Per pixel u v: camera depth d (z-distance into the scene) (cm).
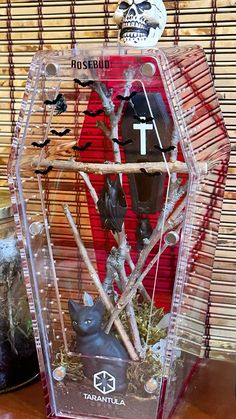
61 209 71
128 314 70
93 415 72
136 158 65
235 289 86
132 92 65
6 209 77
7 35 90
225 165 74
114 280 70
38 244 72
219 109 78
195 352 81
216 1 80
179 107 63
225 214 84
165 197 66
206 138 69
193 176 63
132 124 65
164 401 69
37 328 73
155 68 63
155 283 69
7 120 92
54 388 73
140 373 69
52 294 73
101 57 65
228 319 87
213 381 82
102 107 67
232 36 81
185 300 70
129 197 67
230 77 81
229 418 73
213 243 76
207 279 77
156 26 68
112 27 85
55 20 87
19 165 68
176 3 82
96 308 69
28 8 88
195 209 66
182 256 66
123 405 70
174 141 64
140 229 68
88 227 71
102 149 68
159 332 69
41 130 69
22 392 80
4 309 78
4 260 78
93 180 70
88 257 71
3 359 78
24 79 90
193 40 82
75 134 69
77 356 70
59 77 67
